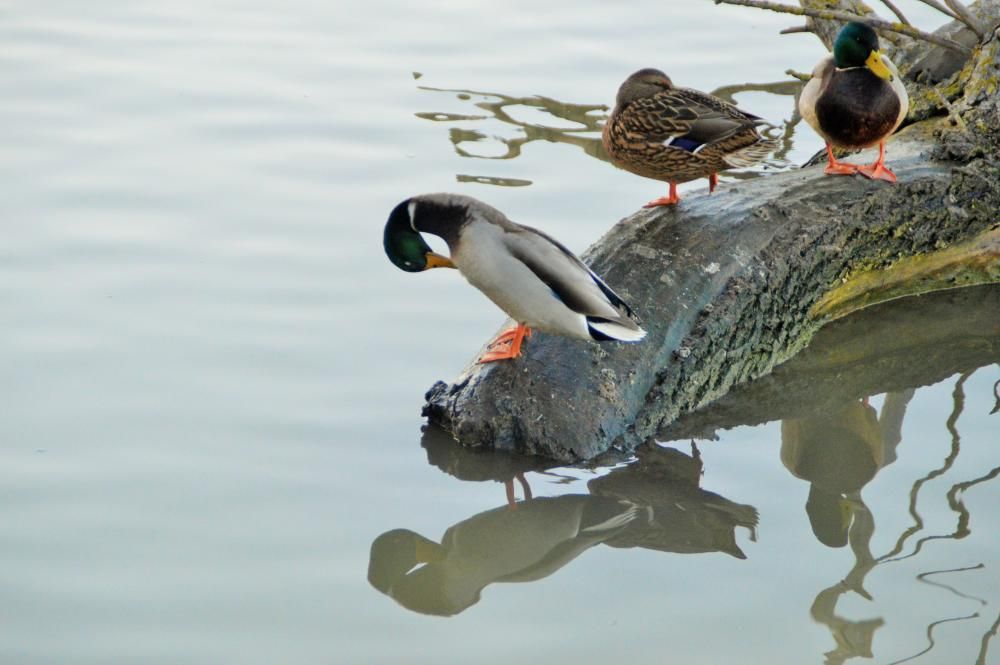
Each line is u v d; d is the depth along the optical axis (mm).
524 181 14094
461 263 9844
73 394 10336
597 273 11242
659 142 11477
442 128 15336
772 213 11984
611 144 12023
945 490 9727
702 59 17359
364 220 13219
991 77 13188
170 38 17781
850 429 10820
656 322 10953
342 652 7762
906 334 12383
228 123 15266
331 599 8250
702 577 8648
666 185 14180
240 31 18125
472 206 9820
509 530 9219
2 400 10211
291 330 11398
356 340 11312
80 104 15602
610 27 18391
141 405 10250
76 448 9672
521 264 9555
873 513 9430
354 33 18156
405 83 16531
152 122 15242
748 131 11391
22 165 14070
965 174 12750
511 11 18984
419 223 9977
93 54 17062
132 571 8391
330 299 11906
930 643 7871
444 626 8047
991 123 13039
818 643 7879
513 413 10172
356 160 14484
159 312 11539
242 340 11203
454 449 10125
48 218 13031
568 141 15117
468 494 9625
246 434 9969
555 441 10141
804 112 12578
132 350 10977
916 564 8719
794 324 12000
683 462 10250
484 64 17172
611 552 8984
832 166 12805
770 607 8266
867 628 8008
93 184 13758
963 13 13625
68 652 7648
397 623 8055
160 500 9133
